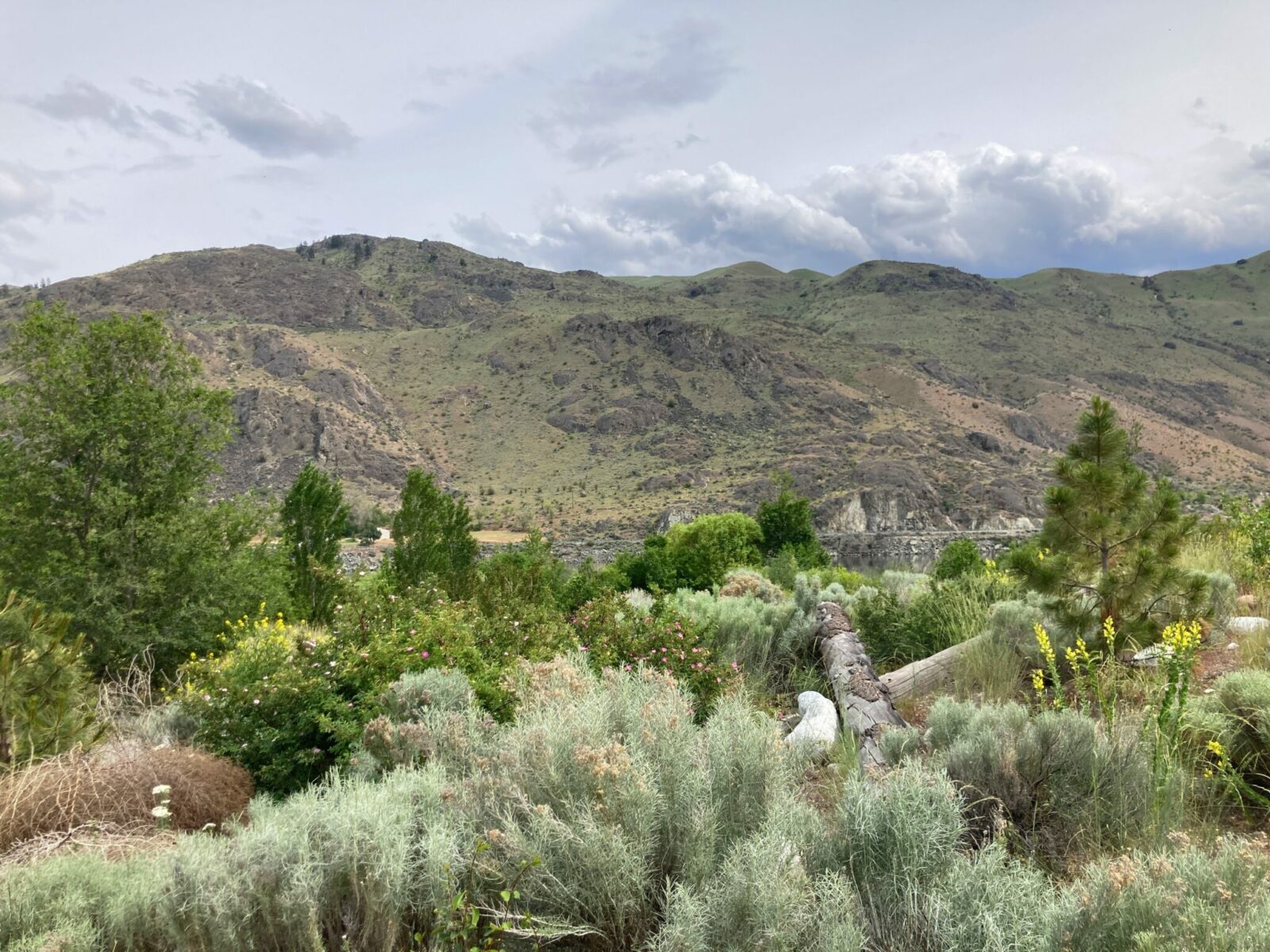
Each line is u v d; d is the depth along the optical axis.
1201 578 5.18
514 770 2.83
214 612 11.31
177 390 12.11
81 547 11.09
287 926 2.29
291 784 4.34
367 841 2.45
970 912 2.19
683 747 2.91
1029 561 5.61
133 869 2.46
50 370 11.14
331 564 14.16
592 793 2.67
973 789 3.36
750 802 2.86
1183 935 1.96
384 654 5.08
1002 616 6.41
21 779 3.27
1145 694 4.36
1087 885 2.31
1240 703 3.88
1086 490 5.52
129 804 3.34
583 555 56.41
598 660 6.23
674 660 6.21
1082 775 3.38
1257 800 3.41
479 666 5.37
